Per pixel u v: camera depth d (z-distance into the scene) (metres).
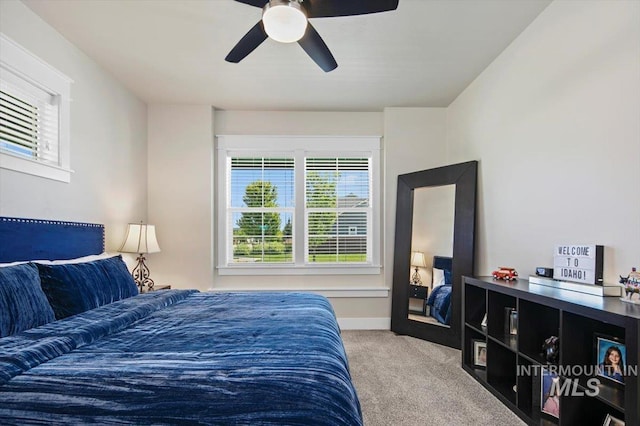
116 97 3.44
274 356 1.26
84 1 2.29
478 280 2.65
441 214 3.73
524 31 2.64
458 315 3.38
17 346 1.26
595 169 1.97
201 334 1.56
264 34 2.04
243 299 2.48
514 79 2.79
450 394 2.40
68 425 0.97
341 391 1.10
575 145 2.13
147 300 2.21
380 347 3.45
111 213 3.34
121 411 0.99
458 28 2.61
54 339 1.34
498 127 3.04
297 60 3.07
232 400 1.01
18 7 2.29
